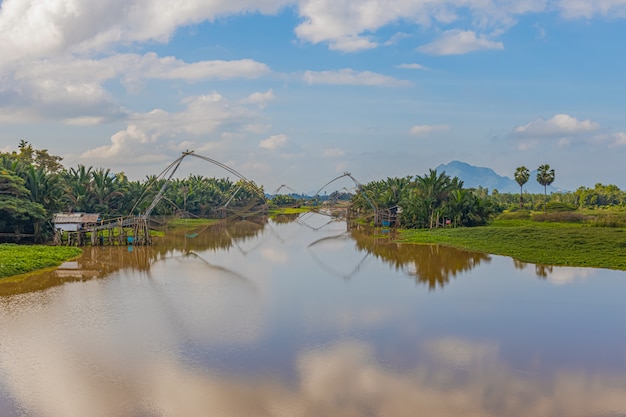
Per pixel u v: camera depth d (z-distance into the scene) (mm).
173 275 33625
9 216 49031
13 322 21219
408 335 19562
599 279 31141
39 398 13867
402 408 13281
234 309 23594
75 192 65438
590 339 19266
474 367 16250
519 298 26047
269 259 42688
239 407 13352
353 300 25562
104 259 42438
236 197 118312
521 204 108938
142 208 71188
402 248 49281
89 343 18438
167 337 19156
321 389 14484
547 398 13992
